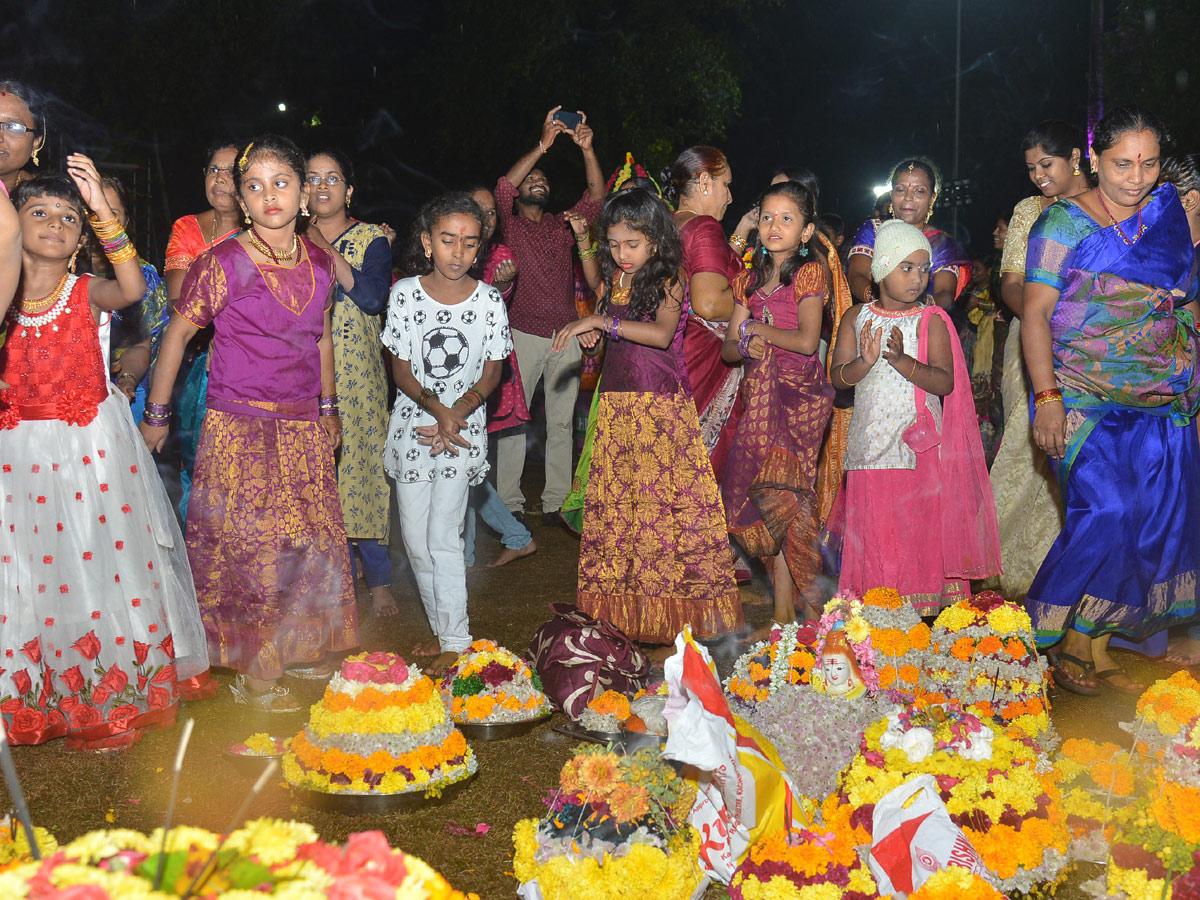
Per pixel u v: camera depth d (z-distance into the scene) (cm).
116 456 407
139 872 152
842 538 500
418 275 479
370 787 338
